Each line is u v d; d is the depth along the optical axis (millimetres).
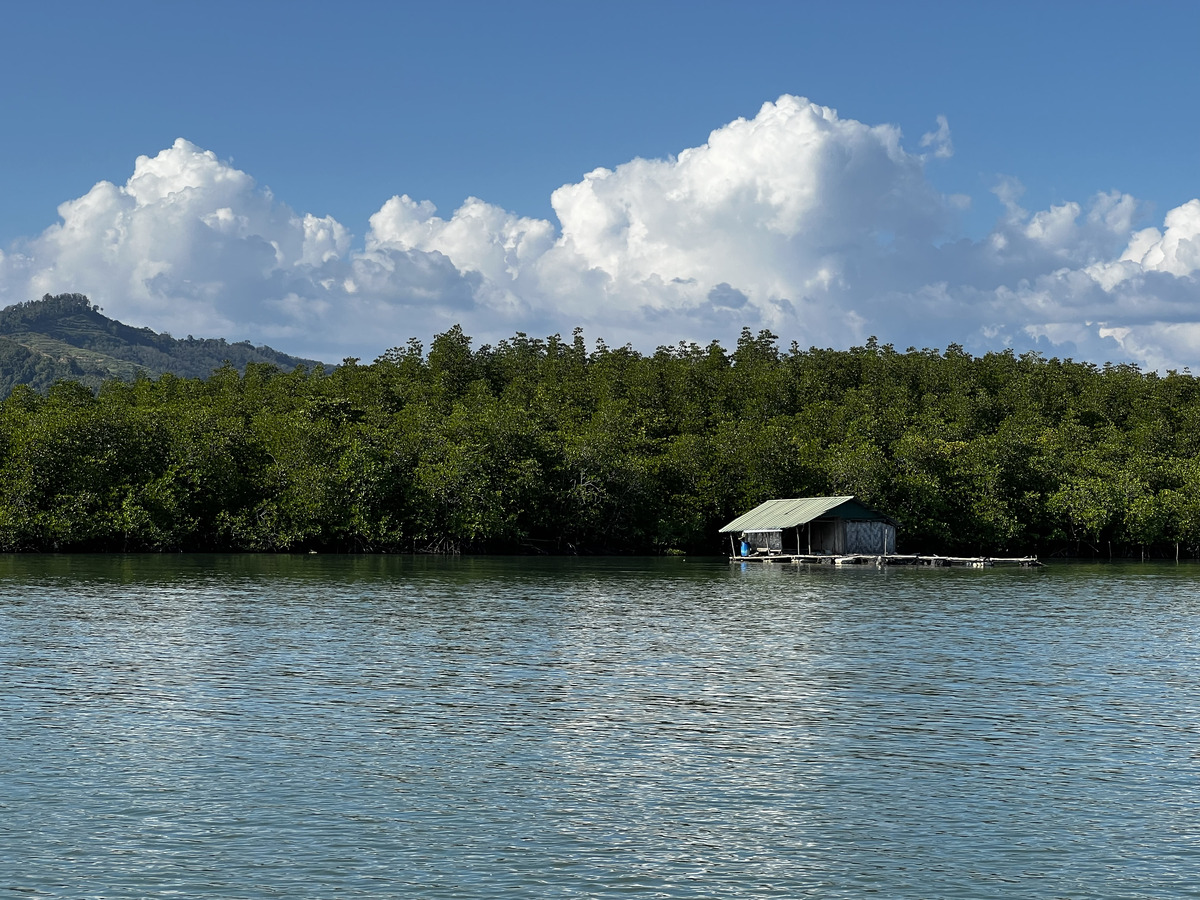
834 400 164250
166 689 32688
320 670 36375
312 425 116625
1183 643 44281
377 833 20094
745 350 193500
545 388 164875
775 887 17812
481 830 20328
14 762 24328
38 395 146750
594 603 59938
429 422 125375
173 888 17516
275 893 17359
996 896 17578
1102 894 17672
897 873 18453
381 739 26906
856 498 117250
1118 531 124812
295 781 23250
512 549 121375
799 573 90062
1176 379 173250
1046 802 22172
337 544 115000
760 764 24875
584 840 19844
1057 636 46438
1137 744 26766
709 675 36125
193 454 110938
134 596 59062
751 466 124188
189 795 22203
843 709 30703
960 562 104688
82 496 102062
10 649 39562
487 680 34938
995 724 28891
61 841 19516
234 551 111875
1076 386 177375
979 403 156750
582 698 32094
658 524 122688
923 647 42812
